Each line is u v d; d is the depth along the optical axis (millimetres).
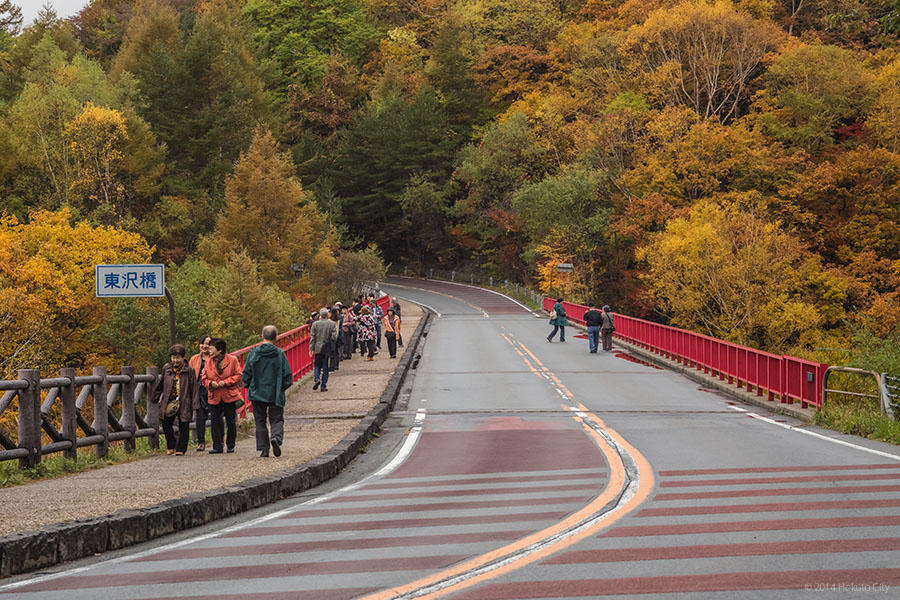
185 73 82062
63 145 68562
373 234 111750
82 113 69562
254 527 9180
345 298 74625
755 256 56250
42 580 7078
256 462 12711
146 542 8539
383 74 117438
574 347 38969
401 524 9117
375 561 7496
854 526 8352
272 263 64125
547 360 33312
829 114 75500
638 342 37719
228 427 14195
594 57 85688
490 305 71375
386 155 106938
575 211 73688
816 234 64688
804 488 10578
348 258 75500
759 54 78062
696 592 6266
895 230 64250
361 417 18906
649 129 72938
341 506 10367
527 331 48344
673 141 70562
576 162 78938
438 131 106438
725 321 57062
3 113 76062
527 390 24656
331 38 123562
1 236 50031
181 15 108062
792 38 80750
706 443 15125
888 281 60844
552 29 105312
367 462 14469
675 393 24016
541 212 73750
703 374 27266
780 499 9875
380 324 36625
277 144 76625
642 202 67125
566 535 8234
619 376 28156
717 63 76500
